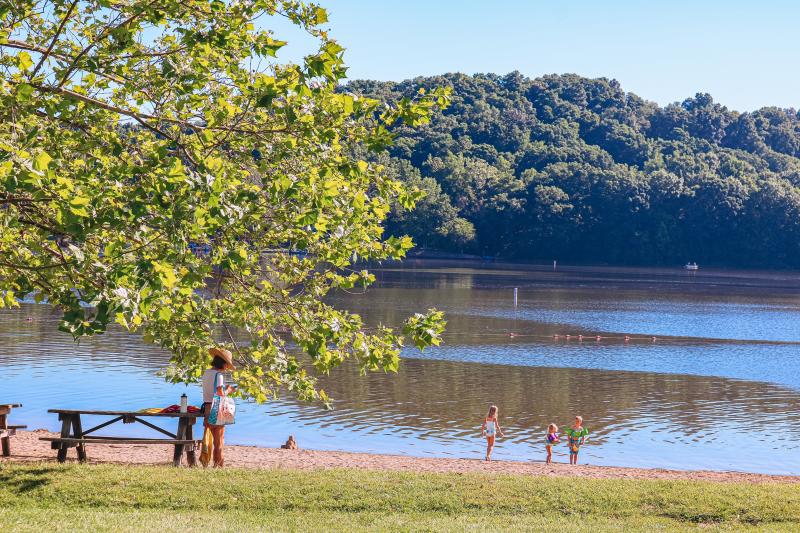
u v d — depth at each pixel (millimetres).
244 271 12531
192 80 11320
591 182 182625
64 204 8656
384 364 12375
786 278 138500
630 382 35375
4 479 12477
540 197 181250
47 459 15016
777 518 12367
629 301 79812
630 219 176125
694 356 43719
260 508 11969
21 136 9484
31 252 11859
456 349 43875
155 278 8844
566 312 66250
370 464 16719
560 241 177875
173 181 8992
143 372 32812
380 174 12258
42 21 12078
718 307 75562
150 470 13289
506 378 35375
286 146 11227
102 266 8953
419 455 22406
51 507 11391
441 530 10680
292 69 11375
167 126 12102
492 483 13586
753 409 30359
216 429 14141
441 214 181375
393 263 158625
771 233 169500
